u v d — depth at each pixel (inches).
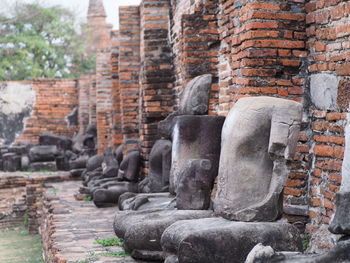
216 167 246.1
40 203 541.6
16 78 1141.7
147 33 462.3
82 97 872.9
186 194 243.3
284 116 202.2
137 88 530.6
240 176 204.8
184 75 373.1
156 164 364.2
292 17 260.8
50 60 1206.9
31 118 903.1
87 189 457.4
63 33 1209.4
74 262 236.8
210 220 208.4
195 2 376.2
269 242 194.5
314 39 257.1
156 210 263.3
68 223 338.3
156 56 461.4
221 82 359.6
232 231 192.5
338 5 238.2
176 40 435.2
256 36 260.2
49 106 907.4
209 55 370.6
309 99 260.8
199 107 279.0
